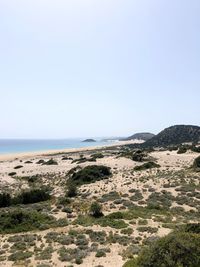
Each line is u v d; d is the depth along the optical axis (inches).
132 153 3479.3
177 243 617.6
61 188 2086.6
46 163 3398.1
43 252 872.9
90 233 1023.6
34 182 2468.0
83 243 936.9
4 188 2225.6
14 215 1180.5
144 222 1143.0
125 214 1234.6
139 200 1549.0
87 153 4911.4
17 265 787.4
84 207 1405.0
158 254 610.9
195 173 2149.4
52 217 1247.5
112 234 1010.1
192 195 1594.5
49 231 1090.1
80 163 3152.1
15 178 2650.1
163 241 629.9
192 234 656.4
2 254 879.7
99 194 1715.1
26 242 973.2
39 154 5462.6
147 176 2130.9
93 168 2329.0
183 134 6717.5
